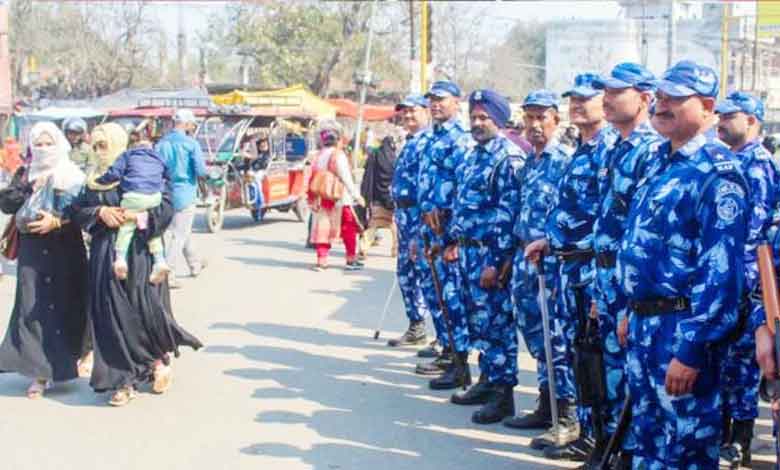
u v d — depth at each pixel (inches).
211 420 276.8
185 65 2237.9
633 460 192.5
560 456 242.5
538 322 256.8
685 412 174.6
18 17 1640.0
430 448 253.0
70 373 300.7
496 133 268.7
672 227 173.8
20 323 297.4
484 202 267.1
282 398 297.9
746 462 242.2
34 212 291.4
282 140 809.5
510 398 274.2
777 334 159.3
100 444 257.6
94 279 287.4
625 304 203.6
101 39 1902.1
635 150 203.2
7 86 1046.4
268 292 481.4
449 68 2021.4
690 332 168.7
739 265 168.6
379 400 295.9
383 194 547.8
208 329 394.6
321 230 557.0
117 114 797.9
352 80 1935.3
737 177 169.5
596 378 214.1
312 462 243.1
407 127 349.4
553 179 243.4
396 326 406.0
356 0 1825.8
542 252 241.4
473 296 271.1
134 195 282.7
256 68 1914.4
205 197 721.0
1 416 281.0
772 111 770.2
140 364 292.8
